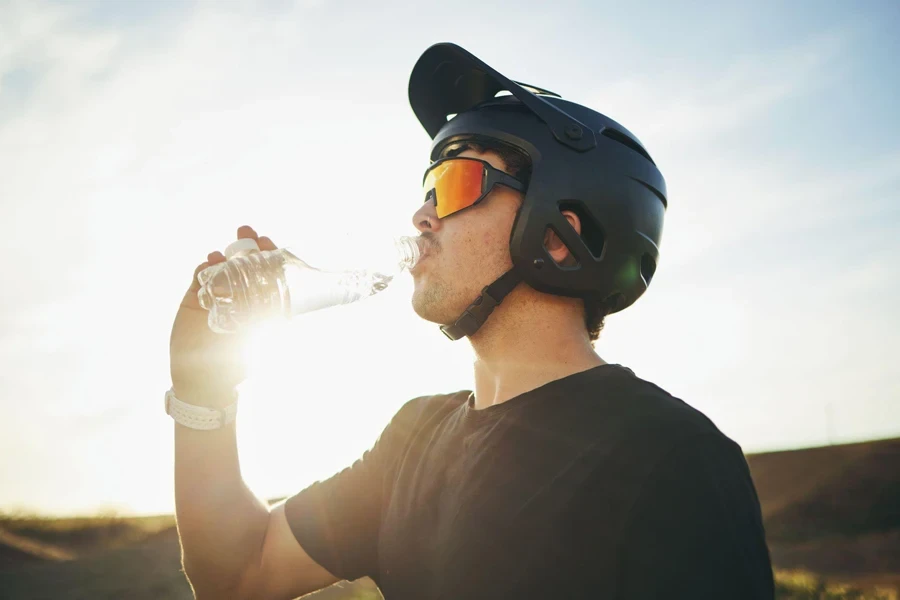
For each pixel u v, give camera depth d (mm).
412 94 2031
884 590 13727
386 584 1596
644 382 1477
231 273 1633
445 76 1993
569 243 1604
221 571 1785
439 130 2055
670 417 1312
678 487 1201
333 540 1801
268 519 1929
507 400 1556
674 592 1121
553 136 1676
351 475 1882
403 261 1782
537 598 1248
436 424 1756
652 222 1754
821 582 13430
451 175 1725
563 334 1627
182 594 11336
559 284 1593
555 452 1374
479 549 1346
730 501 1181
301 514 1867
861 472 32344
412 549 1513
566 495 1303
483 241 1671
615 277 1657
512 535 1319
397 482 1691
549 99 1812
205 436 1802
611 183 1669
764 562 1161
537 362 1600
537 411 1463
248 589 1828
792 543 23922
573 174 1638
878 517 25672
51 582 11875
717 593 1096
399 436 1829
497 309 1659
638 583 1169
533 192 1616
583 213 1670
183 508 1781
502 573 1299
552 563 1261
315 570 1813
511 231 1654
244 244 1702
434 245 1728
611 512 1244
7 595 10953
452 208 1706
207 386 1792
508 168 1690
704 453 1237
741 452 1314
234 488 1838
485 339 1669
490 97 1992
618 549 1217
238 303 1667
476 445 1506
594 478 1290
